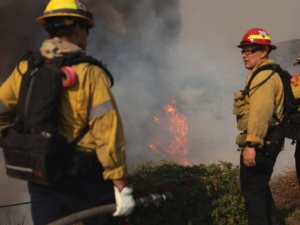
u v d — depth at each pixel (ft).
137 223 10.50
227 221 11.84
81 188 7.30
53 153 6.83
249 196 10.97
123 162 7.07
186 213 11.07
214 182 11.68
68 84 6.89
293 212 14.29
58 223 6.75
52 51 7.16
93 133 7.09
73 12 7.30
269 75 10.43
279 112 10.61
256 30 11.05
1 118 7.69
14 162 7.13
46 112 6.88
